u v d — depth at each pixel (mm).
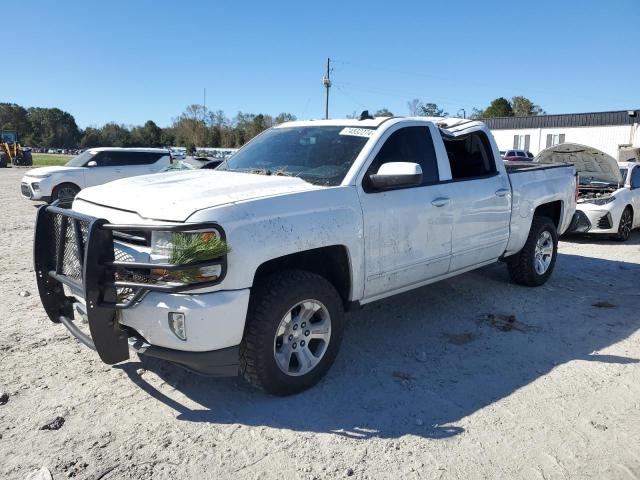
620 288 6582
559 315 5504
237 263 3311
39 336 4746
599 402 3684
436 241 4734
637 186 10680
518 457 3055
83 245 3449
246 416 3473
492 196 5367
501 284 6574
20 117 121375
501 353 4523
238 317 3328
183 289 3174
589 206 9867
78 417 3428
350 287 4078
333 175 4180
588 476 2895
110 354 3418
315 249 3906
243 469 2930
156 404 3611
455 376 4082
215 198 3496
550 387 3900
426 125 4867
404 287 4625
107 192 3926
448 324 5203
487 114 70188
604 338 4879
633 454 3090
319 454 3068
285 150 4738
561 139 45938
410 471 2924
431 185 4723
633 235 11086
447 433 3291
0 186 22406
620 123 42406
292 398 3719
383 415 3500
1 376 3955
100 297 3242
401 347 4637
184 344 3246
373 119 4750
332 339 3895
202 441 3184
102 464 2947
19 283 6566
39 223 3873
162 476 2859
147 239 3338
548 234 6457
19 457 2994
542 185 6262
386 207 4238
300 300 3623
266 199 3555
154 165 16312
